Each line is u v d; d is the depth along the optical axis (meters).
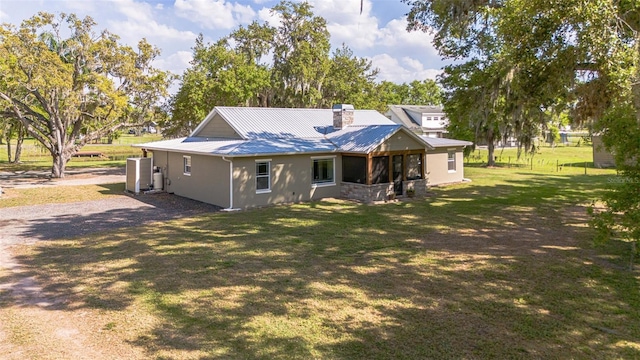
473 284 7.57
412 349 5.23
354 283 7.65
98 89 24.03
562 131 69.50
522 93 13.54
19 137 36.81
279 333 5.64
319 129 21.05
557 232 11.73
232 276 8.01
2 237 11.22
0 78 21.52
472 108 18.34
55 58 22.06
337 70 35.56
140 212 14.93
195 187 17.59
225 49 31.38
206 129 21.27
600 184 22.38
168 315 6.21
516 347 5.29
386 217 14.05
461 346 5.31
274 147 16.77
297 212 14.98
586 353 5.15
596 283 7.61
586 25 9.64
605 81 10.68
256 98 32.97
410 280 7.81
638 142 7.23
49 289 7.34
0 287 7.45
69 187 21.48
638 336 5.60
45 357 5.00
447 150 23.25
